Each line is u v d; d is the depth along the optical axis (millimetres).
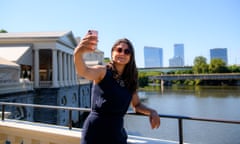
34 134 3238
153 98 53844
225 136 9227
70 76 36312
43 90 26906
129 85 2104
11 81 20141
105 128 1958
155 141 2531
